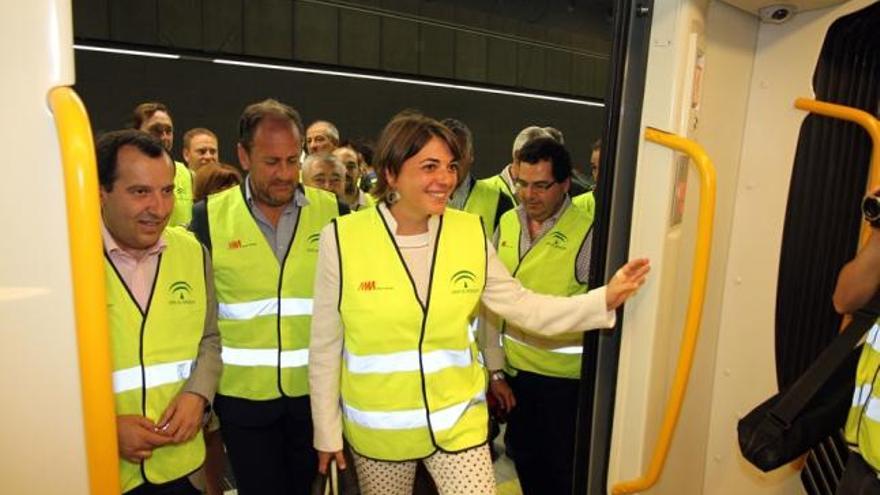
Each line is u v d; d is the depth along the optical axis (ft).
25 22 2.71
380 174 5.47
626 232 5.41
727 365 6.95
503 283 5.85
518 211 8.06
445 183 5.25
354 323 5.41
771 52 6.28
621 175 5.33
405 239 5.51
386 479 5.78
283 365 6.87
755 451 5.07
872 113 6.75
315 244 6.89
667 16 4.91
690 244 5.85
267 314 6.77
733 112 6.17
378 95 34.27
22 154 2.77
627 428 5.61
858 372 4.68
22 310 2.87
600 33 23.56
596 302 5.26
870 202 4.88
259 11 27.43
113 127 25.68
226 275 6.70
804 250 6.54
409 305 5.37
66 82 2.77
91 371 2.81
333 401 5.79
